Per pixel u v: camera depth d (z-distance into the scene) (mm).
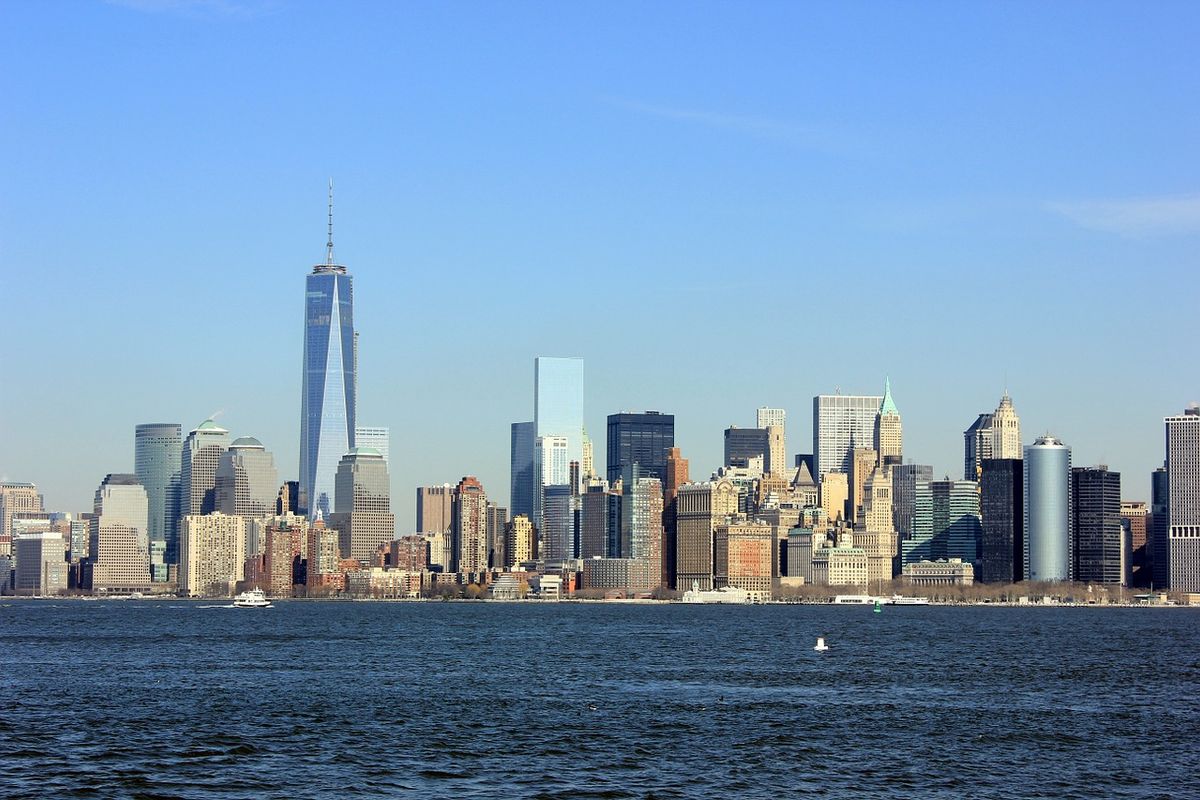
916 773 187625
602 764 193125
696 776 184875
